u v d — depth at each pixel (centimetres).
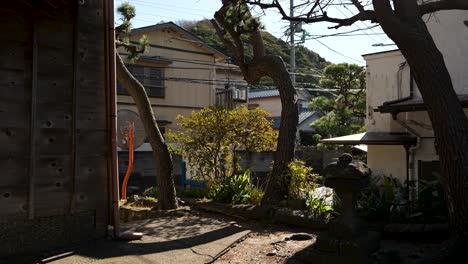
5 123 511
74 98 573
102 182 603
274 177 834
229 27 900
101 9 614
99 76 606
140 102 935
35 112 534
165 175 918
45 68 551
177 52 2042
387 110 1030
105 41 611
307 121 2975
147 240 612
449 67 980
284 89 886
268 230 716
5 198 505
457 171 534
